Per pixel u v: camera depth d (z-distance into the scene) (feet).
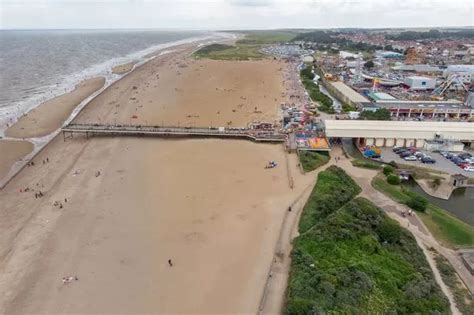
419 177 245.45
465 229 185.78
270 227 181.16
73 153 276.00
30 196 211.82
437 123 297.94
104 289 141.18
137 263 155.43
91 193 214.28
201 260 157.48
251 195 212.84
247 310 131.54
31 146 290.35
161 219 187.73
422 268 152.87
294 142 288.30
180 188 220.64
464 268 156.46
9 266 153.69
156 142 297.53
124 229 179.22
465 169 252.42
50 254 160.97
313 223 180.75
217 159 264.72
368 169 252.42
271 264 154.92
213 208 198.39
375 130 291.58
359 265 146.10
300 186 224.12
